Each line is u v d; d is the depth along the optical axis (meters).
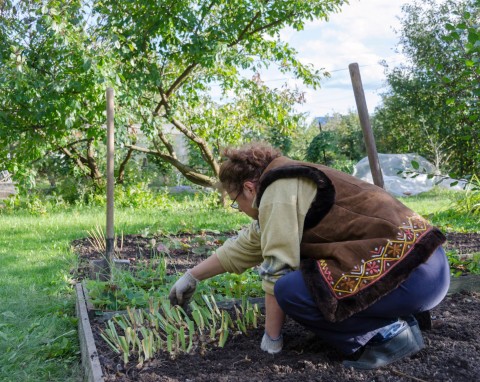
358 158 28.44
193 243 6.64
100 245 6.47
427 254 2.38
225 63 12.00
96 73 10.21
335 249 2.45
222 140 14.55
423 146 21.95
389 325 2.53
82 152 15.48
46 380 2.97
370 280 2.35
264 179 2.52
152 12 11.45
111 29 10.88
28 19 11.03
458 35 4.54
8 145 13.06
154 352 2.84
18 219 10.67
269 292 2.58
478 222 8.16
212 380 2.46
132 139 14.63
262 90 13.78
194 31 11.55
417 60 20.53
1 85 9.95
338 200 2.50
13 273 5.47
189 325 2.95
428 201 13.85
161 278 4.24
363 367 2.52
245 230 3.01
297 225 2.46
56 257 6.18
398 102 23.14
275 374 2.50
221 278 3.98
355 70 4.18
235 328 3.22
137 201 14.15
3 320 3.90
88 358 2.74
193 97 14.09
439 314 3.38
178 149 23.67
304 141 27.34
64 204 14.32
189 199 16.22
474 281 3.92
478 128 5.36
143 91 11.98
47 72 10.74
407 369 2.51
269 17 12.20
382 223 2.40
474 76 4.79
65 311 4.19
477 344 2.81
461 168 15.58
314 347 2.82
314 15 12.12
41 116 10.57
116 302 3.63
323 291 2.38
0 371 3.03
